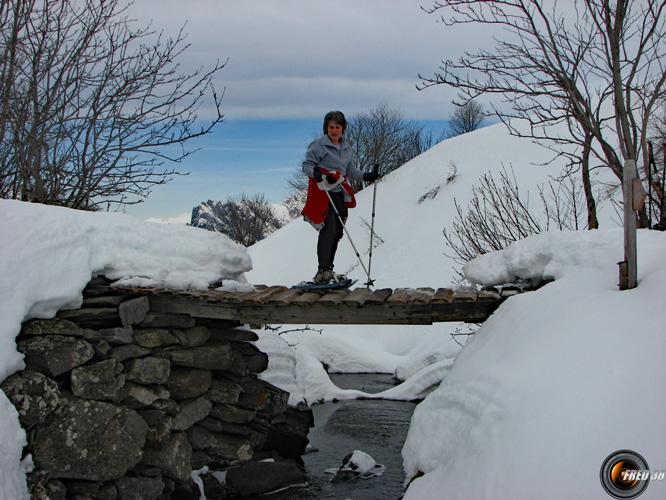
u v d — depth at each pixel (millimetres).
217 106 8602
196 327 6648
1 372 5129
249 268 7426
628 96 7270
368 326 19078
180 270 6602
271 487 7066
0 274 5391
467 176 27547
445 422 4281
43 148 8461
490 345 4734
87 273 5898
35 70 8102
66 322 5637
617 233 5293
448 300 5727
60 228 5910
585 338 3820
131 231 6488
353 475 7531
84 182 8430
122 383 5852
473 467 3512
